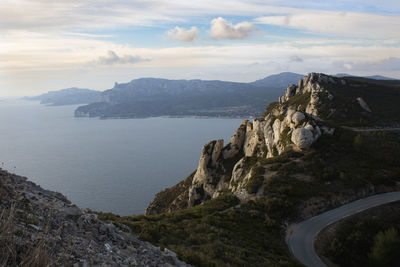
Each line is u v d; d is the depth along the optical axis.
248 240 31.50
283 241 35.00
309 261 30.80
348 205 43.75
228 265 20.05
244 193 48.78
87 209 22.58
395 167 54.81
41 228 11.77
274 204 42.47
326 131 67.06
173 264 16.30
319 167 53.75
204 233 29.11
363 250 33.38
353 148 61.00
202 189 88.50
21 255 9.09
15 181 16.09
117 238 15.92
